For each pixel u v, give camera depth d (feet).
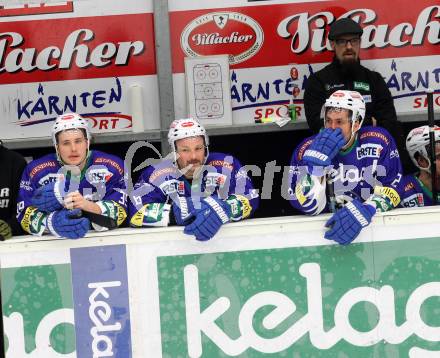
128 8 54.90
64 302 36.37
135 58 55.31
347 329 36.47
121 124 55.77
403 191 43.11
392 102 51.93
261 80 55.52
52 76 55.42
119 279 36.35
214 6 54.80
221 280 36.32
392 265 36.29
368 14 55.26
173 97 54.85
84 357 36.63
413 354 36.55
